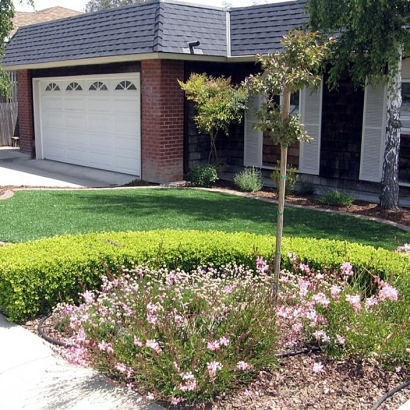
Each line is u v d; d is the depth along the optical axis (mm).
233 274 5336
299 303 4219
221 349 3523
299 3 11914
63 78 15047
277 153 12547
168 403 3500
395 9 8117
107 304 4512
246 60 12141
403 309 4035
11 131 20844
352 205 10008
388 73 8656
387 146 9422
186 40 11734
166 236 5922
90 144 14688
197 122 11789
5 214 8875
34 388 3699
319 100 11719
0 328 4742
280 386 3670
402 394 3650
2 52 14898
